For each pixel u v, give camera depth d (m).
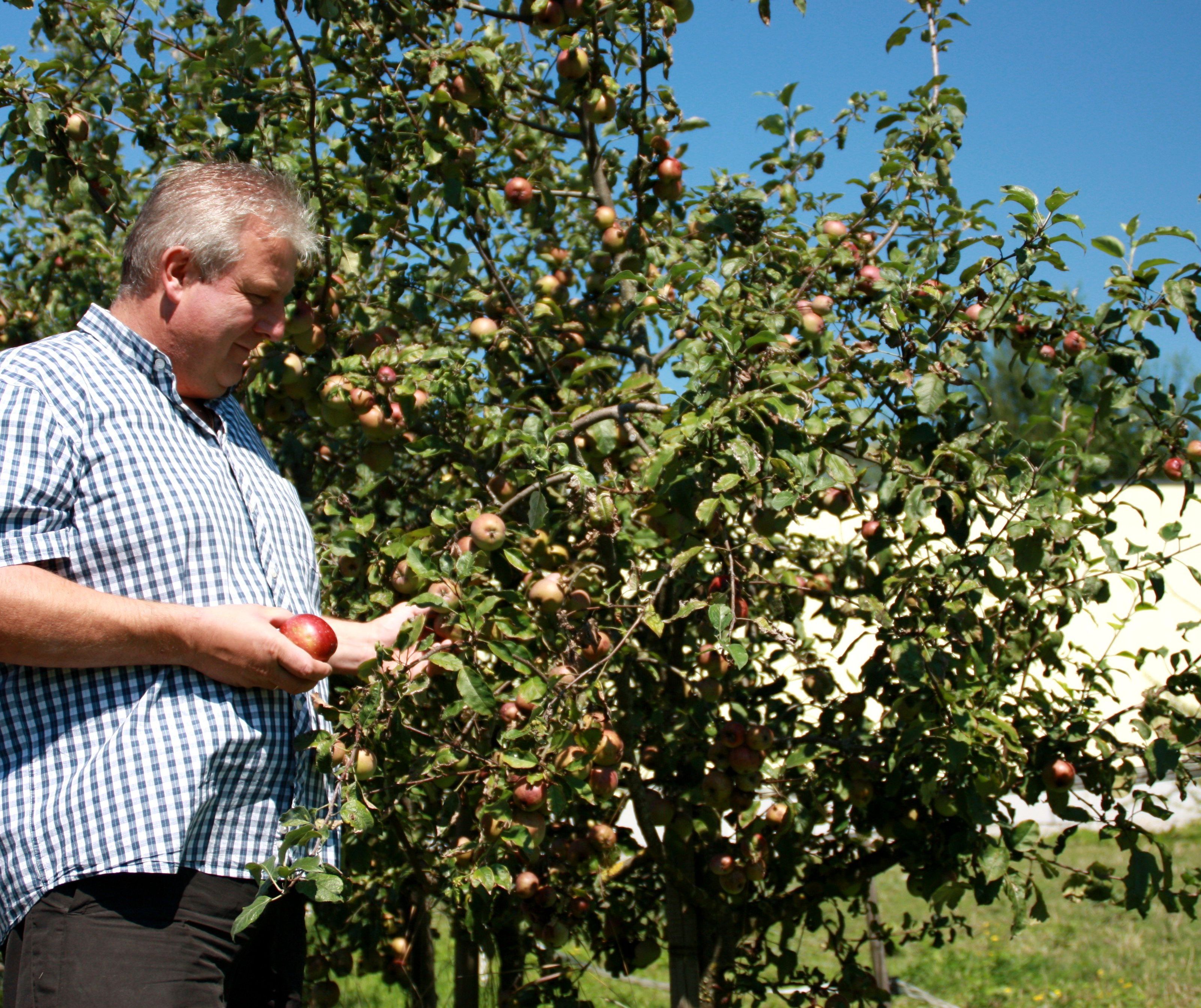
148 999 1.65
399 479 3.29
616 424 2.71
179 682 1.75
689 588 2.99
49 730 1.70
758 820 2.87
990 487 2.45
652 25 3.12
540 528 2.51
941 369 2.54
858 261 3.06
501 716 2.47
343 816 1.83
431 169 3.03
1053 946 5.92
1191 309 2.57
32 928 1.66
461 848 2.40
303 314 2.87
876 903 3.76
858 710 2.93
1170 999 4.90
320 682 2.08
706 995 3.09
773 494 2.36
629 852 3.11
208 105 3.07
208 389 2.02
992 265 2.71
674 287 3.12
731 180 3.48
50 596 1.61
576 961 3.83
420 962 3.46
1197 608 2.93
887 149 3.14
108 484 1.75
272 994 2.04
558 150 3.93
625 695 2.90
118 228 3.85
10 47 3.00
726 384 2.38
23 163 2.97
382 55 3.04
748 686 3.30
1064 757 2.79
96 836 1.65
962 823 2.77
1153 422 2.73
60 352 1.80
